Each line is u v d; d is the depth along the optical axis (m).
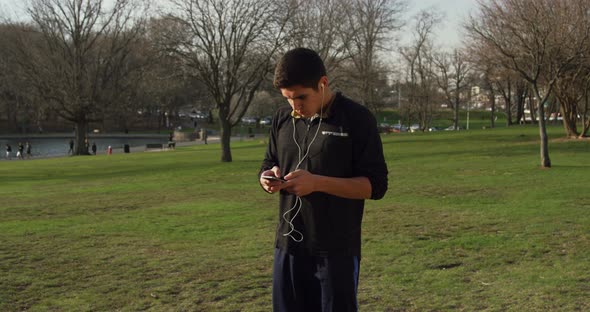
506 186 14.48
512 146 31.95
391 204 11.86
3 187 19.64
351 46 39.59
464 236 8.27
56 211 12.23
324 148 3.02
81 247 8.05
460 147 33.91
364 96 39.69
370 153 3.02
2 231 9.48
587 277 6.00
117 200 14.31
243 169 24.47
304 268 3.14
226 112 30.05
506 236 8.20
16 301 5.53
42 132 90.38
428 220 9.75
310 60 2.89
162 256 7.41
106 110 48.00
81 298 5.61
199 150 46.91
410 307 5.18
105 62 47.97
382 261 6.91
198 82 33.22
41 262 7.15
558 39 17.78
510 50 18.64
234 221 10.24
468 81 66.75
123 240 8.55
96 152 54.28
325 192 2.91
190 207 12.47
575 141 31.41
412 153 30.47
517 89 63.59
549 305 5.14
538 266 6.52
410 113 68.88
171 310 5.21
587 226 8.70
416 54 64.94
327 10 35.94
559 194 12.46
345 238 3.05
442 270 6.44
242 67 29.78
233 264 6.91
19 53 46.44
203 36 27.98
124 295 5.70
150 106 95.75
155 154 41.97
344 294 3.04
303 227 3.09
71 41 50.06
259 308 5.23
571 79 29.62
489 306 5.16
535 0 17.80
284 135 3.20
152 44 27.70
